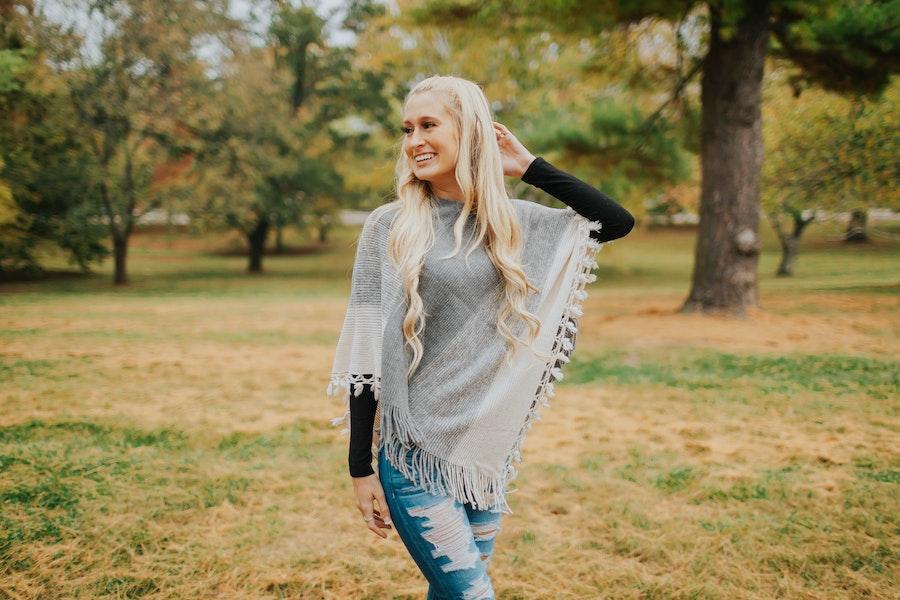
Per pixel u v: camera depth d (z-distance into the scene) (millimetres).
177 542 2945
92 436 4531
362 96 28766
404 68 18172
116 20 20094
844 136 14352
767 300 13352
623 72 12141
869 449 4184
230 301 16750
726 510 3264
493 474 1540
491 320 1519
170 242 33344
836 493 3424
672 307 13477
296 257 36969
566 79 13359
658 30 11281
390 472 1491
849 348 8047
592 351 8062
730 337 8836
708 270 10500
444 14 9797
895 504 3254
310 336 9766
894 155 13734
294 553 2838
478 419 1504
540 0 8734
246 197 24109
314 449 4293
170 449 4258
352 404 1520
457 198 1616
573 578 2643
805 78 11336
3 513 3184
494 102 15852
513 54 11344
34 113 19688
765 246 30719
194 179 24094
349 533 3051
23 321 11500
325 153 29141
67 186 21500
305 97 29672
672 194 21391
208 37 21641
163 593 2525
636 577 2631
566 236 1635
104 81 20781
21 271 25438
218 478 3697
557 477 3744
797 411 5176
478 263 1511
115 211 23188
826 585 2543
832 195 15336
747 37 9734
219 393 5973
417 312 1461
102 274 27422
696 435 4598
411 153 1572
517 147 1691
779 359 7266
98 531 2992
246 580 2625
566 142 13180
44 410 5254
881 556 2744
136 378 6582
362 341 1523
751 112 10039
